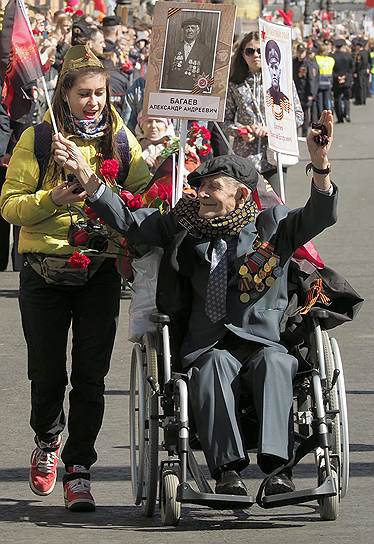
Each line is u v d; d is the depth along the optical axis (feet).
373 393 33.42
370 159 104.37
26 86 25.39
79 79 23.81
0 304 46.91
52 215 23.98
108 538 22.57
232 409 22.47
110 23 63.82
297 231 23.68
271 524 23.35
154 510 24.02
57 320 24.39
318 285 23.67
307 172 23.34
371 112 178.50
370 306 45.34
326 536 22.47
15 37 25.17
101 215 23.62
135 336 24.34
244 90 43.27
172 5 27.76
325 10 286.66
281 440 22.25
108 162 23.77
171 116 27.84
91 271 24.13
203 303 23.79
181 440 22.13
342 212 71.51
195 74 27.73
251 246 23.77
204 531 22.97
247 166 23.88
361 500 24.75
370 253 56.70
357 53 193.98
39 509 24.67
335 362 23.58
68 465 24.68
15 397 33.81
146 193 25.02
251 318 23.73
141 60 76.33
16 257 54.08
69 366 36.96
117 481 26.48
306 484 25.89
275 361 22.74
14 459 28.14
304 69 125.18
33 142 24.13
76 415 24.59
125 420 31.27
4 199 24.13
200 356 23.39
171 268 23.62
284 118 33.88
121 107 53.11
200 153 35.58
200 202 23.84
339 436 23.53
